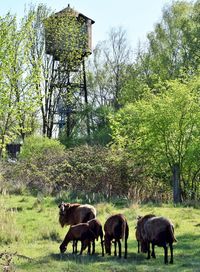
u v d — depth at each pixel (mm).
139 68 58594
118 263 14117
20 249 16391
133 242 17484
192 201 27312
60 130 55875
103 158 31547
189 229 19344
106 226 15422
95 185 30438
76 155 32625
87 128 53188
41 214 22750
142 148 30422
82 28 50844
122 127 31281
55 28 50062
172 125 29266
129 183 30797
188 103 29031
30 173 32062
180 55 54469
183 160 29656
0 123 33062
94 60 68375
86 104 54094
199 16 54125
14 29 31703
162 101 29297
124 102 57531
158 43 57469
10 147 48719
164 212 23344
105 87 68750
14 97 31719
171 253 14242
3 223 19234
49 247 16672
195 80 30219
